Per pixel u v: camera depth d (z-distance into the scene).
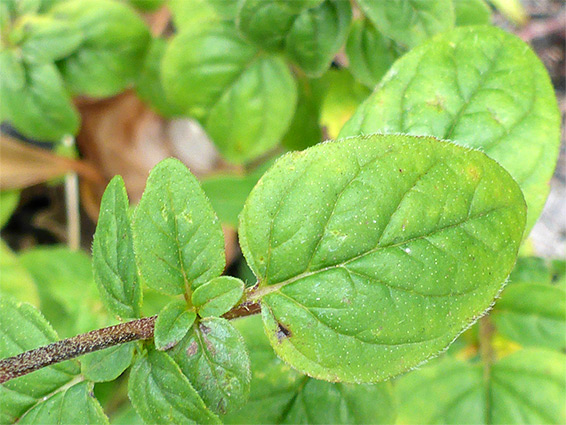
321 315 0.07
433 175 0.07
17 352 0.08
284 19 0.10
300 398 0.09
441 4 0.10
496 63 0.08
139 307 0.07
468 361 0.11
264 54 0.12
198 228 0.07
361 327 0.07
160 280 0.07
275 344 0.07
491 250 0.07
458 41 0.08
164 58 0.12
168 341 0.07
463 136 0.08
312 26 0.10
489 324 0.11
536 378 0.10
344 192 0.07
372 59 0.11
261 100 0.12
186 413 0.07
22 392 0.08
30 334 0.08
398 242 0.07
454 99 0.08
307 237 0.07
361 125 0.08
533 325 0.11
